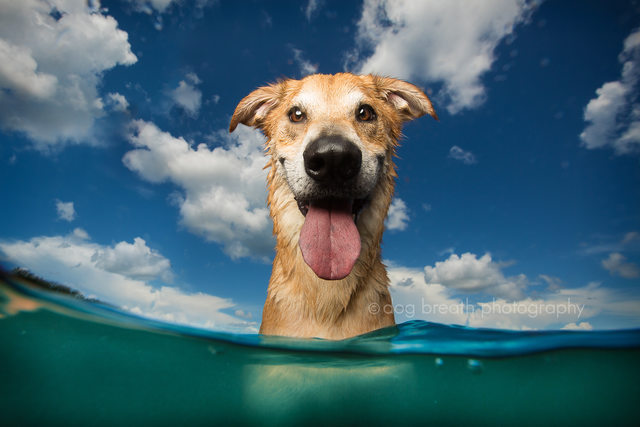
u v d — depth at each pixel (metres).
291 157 0.33
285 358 0.30
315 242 0.30
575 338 0.30
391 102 0.42
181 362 0.31
